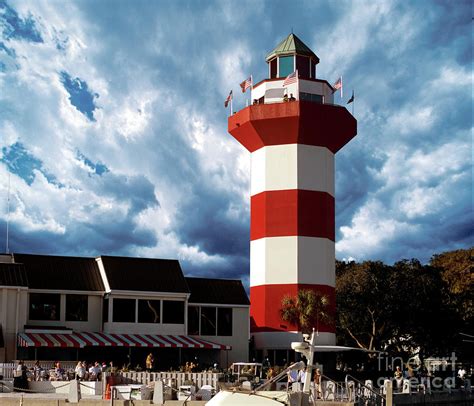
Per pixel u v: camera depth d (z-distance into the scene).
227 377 51.81
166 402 41.28
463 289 95.88
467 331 89.00
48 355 62.44
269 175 75.69
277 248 74.31
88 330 66.50
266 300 73.94
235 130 78.00
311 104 74.38
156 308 68.00
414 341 87.50
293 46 80.06
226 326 71.38
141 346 63.62
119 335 65.50
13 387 49.91
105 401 41.91
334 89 80.56
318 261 74.19
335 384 44.78
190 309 70.69
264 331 73.62
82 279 67.50
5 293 61.84
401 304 84.81
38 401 43.12
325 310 72.56
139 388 43.91
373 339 85.06
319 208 75.06
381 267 87.38
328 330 73.06
